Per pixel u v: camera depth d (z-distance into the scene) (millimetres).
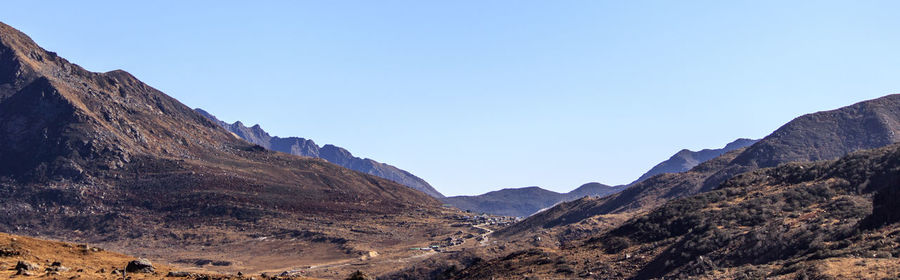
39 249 42531
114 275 36344
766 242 60594
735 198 87125
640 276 68125
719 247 65750
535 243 167500
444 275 90875
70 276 34781
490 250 164875
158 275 38219
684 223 81875
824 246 52469
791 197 77188
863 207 64062
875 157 78938
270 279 40531
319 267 195375
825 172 83812
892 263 39562
